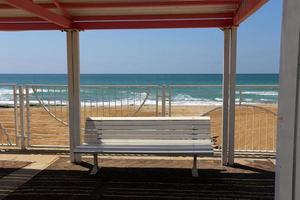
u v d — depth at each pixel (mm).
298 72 1505
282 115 1592
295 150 1536
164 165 5426
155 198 4074
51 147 6551
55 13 4578
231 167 5270
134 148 4770
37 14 3947
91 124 5125
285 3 1532
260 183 4539
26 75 96000
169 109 6289
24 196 4176
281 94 1595
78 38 5383
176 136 5035
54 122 9586
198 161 5621
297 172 1532
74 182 4664
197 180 4691
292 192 1561
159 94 6438
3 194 4242
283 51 1563
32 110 10438
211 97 15508
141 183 4605
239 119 10656
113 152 4648
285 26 1542
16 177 4883
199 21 5188
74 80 5434
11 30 5371
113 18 5227
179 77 78875
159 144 4980
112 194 4219
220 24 5137
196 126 5023
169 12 5086
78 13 5133
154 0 4562
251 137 8742
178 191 4289
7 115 10906
